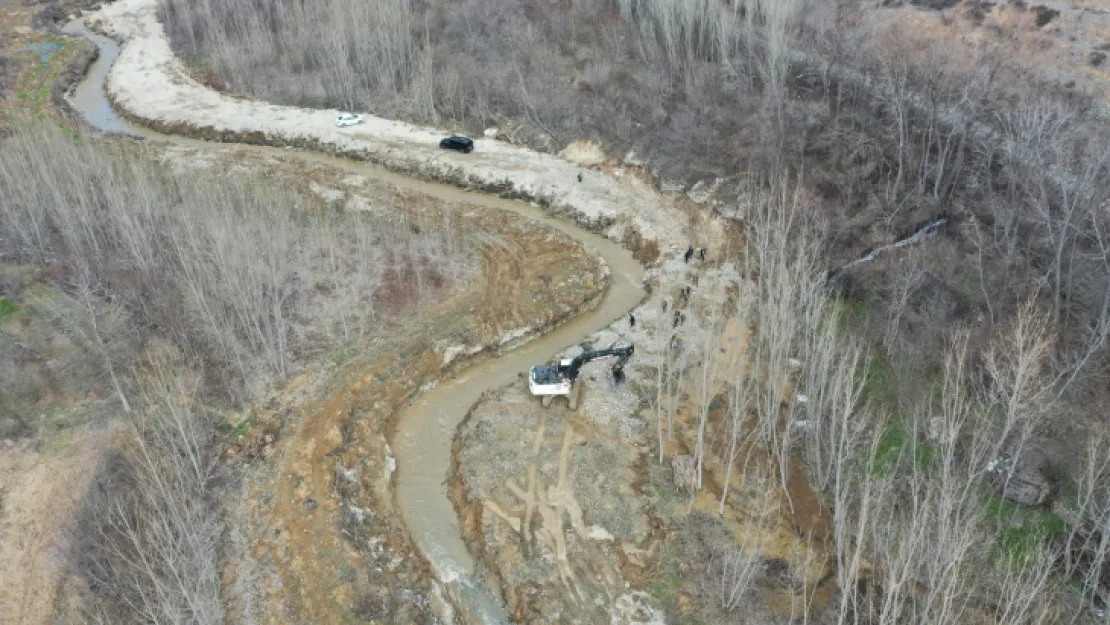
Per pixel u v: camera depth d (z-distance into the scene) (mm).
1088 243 49562
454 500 46969
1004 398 40469
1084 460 40844
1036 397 38781
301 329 58156
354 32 96062
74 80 105438
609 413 51625
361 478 47719
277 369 54031
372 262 65125
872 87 67750
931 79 62844
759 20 86562
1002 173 57781
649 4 91062
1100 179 51125
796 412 49938
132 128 94500
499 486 46844
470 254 67375
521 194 77312
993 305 51094
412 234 69750
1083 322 47000
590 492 46250
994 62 63250
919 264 54031
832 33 76625
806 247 57250
